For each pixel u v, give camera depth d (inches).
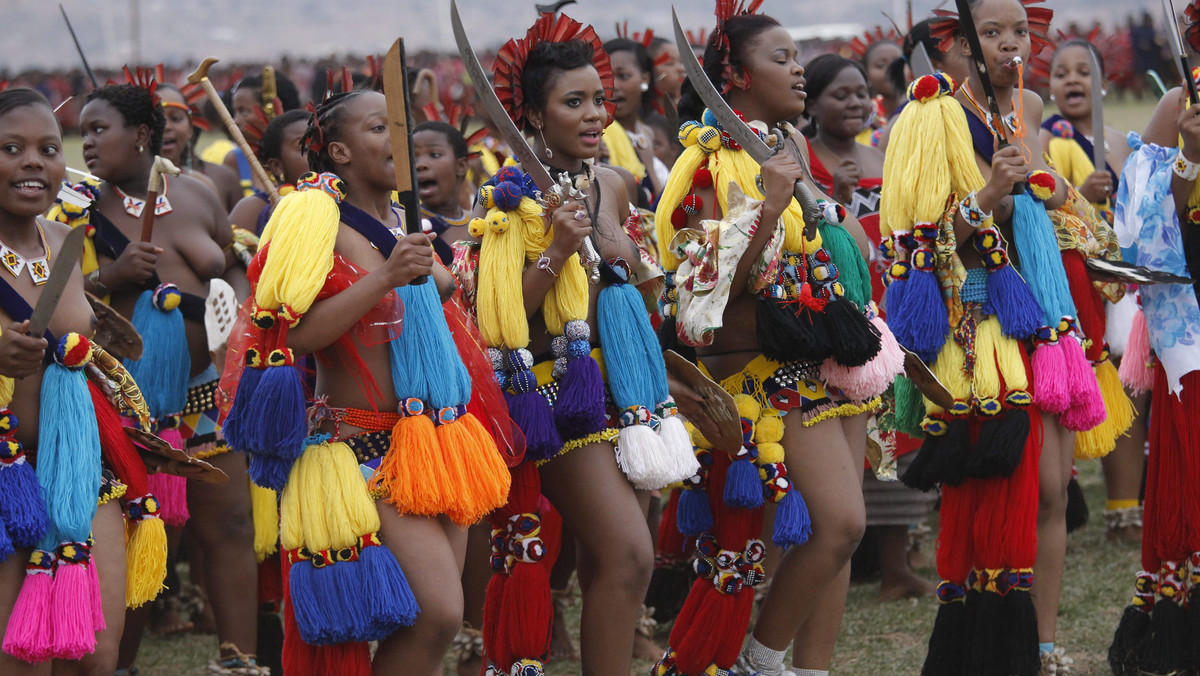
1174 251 293.0
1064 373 275.1
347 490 214.5
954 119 278.4
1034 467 277.4
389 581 212.1
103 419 228.7
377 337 219.1
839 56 400.8
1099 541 417.4
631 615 249.8
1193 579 287.7
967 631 282.7
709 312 253.9
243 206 374.6
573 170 265.4
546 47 262.2
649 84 474.6
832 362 264.7
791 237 263.7
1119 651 296.7
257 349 216.4
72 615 210.5
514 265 246.2
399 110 215.3
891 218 282.7
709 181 270.7
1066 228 299.6
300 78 2062.0
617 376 249.1
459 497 217.2
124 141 321.7
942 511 287.4
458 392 225.3
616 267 257.9
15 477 210.2
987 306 280.2
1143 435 411.5
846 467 265.9
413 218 217.6
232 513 318.3
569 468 248.4
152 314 314.7
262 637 330.0
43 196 223.5
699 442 271.9
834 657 325.4
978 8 294.4
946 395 275.4
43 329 210.7
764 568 307.9
